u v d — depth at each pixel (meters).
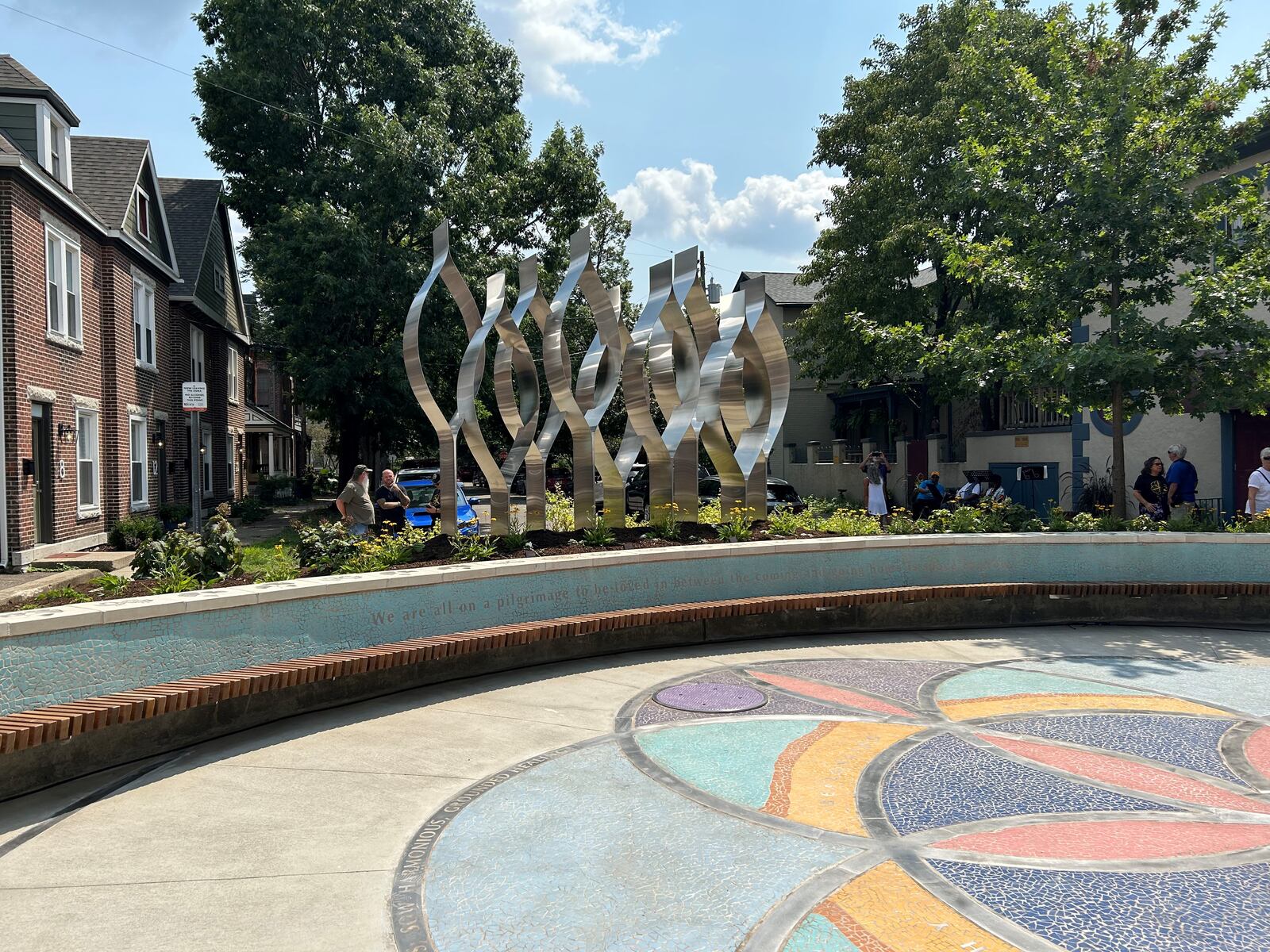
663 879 4.02
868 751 5.79
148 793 5.08
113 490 19.33
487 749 5.86
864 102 26.59
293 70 29.30
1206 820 4.68
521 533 9.84
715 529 11.08
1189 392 11.81
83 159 21.00
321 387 25.84
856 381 27.52
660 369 11.37
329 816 4.75
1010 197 12.48
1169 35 13.17
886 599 9.73
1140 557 10.77
